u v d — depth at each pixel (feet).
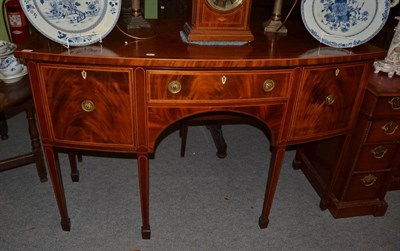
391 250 4.96
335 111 4.39
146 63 3.46
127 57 3.45
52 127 3.92
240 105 3.97
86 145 4.04
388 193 6.04
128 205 5.49
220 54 3.74
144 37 4.17
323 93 4.17
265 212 5.04
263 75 3.83
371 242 5.07
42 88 3.66
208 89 3.79
